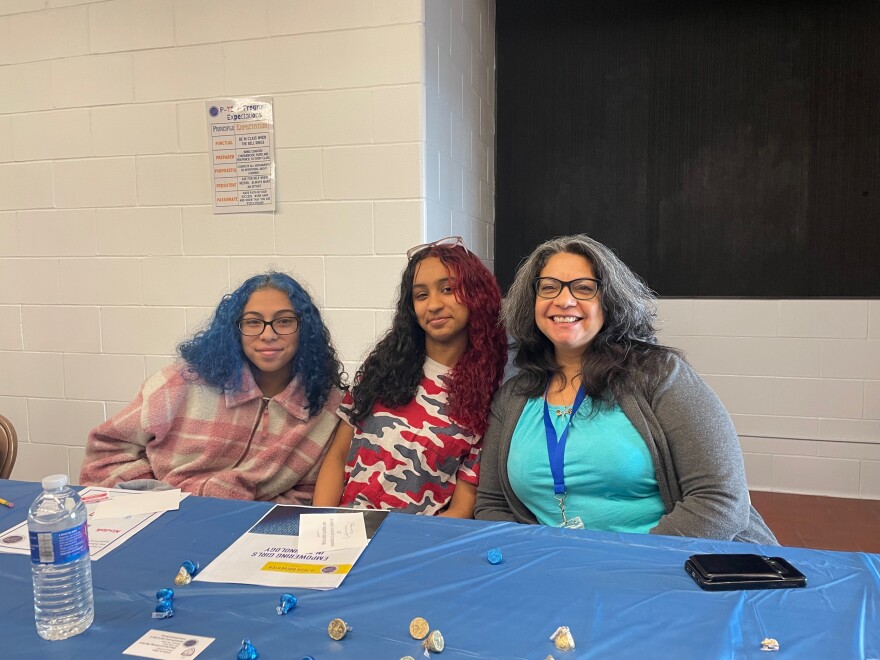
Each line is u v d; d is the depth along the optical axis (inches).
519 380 64.9
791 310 125.8
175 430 69.5
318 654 33.2
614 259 63.2
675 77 129.0
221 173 99.9
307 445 70.3
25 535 48.5
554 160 134.9
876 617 35.9
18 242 109.5
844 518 116.0
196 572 42.3
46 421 112.0
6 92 106.7
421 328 68.7
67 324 109.0
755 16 125.4
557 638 33.5
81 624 35.8
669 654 32.8
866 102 122.6
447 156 104.4
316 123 95.9
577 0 131.7
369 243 95.8
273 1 95.4
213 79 98.7
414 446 65.2
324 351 71.7
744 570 40.1
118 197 104.3
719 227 129.6
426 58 93.3
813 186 125.6
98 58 102.4
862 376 123.8
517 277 65.7
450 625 35.7
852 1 121.8
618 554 44.1
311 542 46.6
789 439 128.3
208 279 102.3
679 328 131.0
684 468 57.0
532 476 60.2
